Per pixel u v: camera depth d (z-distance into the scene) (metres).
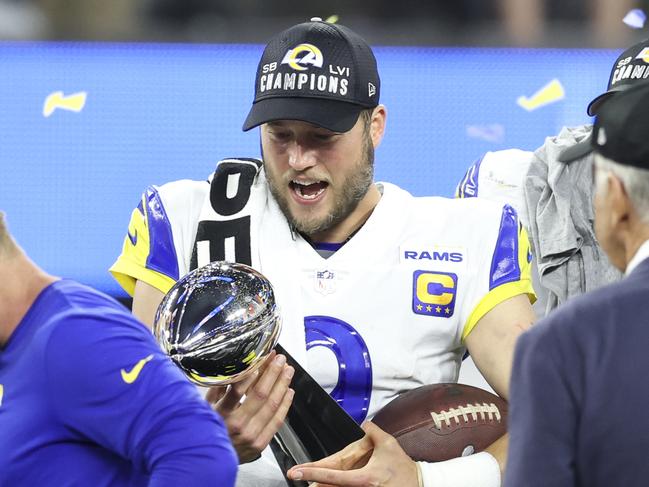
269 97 8.45
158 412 5.89
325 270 8.87
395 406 8.26
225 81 16.80
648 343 5.66
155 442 5.89
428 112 16.83
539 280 11.17
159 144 16.69
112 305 6.21
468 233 9.02
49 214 16.55
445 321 8.88
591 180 10.95
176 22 16.91
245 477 8.62
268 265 8.88
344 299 8.81
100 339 5.89
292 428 7.95
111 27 16.77
